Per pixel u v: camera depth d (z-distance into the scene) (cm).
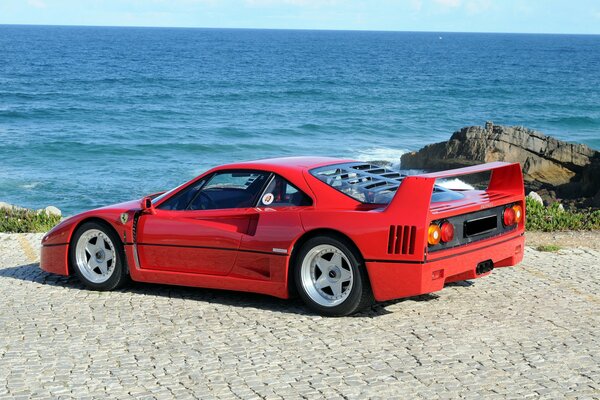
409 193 603
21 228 1258
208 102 6394
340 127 4950
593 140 4572
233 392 480
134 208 740
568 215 1169
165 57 14762
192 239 695
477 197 670
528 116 5741
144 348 572
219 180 704
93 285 752
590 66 13888
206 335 600
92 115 5322
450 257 614
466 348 552
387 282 607
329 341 576
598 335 580
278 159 720
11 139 4041
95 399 475
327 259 642
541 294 704
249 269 673
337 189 651
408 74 10512
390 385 484
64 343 588
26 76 8881
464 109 6181
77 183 2869
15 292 759
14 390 493
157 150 3872
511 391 470
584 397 458
